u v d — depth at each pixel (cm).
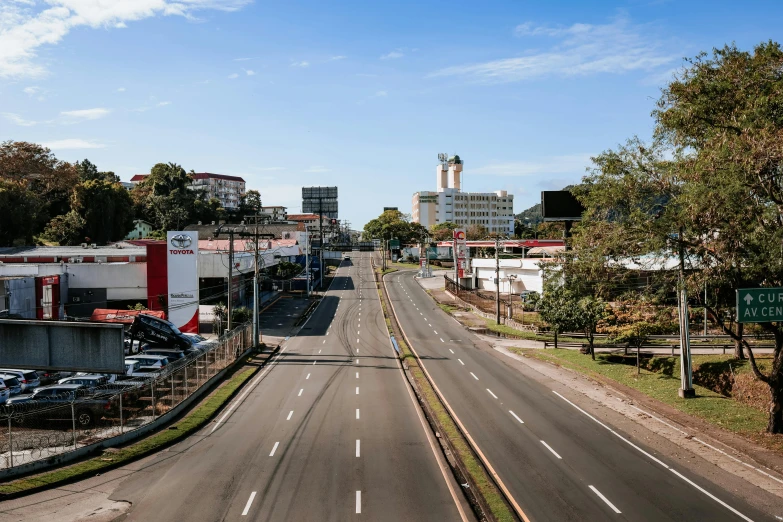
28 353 2511
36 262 7344
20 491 2022
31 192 10369
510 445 2567
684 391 3325
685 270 2811
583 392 3603
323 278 11850
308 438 2667
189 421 2911
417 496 1995
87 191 11044
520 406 3256
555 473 2225
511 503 1945
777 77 2938
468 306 8000
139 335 4447
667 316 3397
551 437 2683
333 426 2859
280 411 3164
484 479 2128
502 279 7981
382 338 5872
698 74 3119
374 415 3056
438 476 2183
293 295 9394
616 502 1952
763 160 2288
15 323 2516
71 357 2503
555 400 3394
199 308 6009
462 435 2702
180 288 5712
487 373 4178
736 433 2697
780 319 2459
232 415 3100
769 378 2672
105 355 2495
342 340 5744
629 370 4125
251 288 8738
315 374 4169
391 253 17588
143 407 2988
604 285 3303
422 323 6875
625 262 3039
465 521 1802
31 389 3319
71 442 2455
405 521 1802
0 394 3078
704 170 2459
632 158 2997
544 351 5028
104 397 2852
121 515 1859
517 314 7031
